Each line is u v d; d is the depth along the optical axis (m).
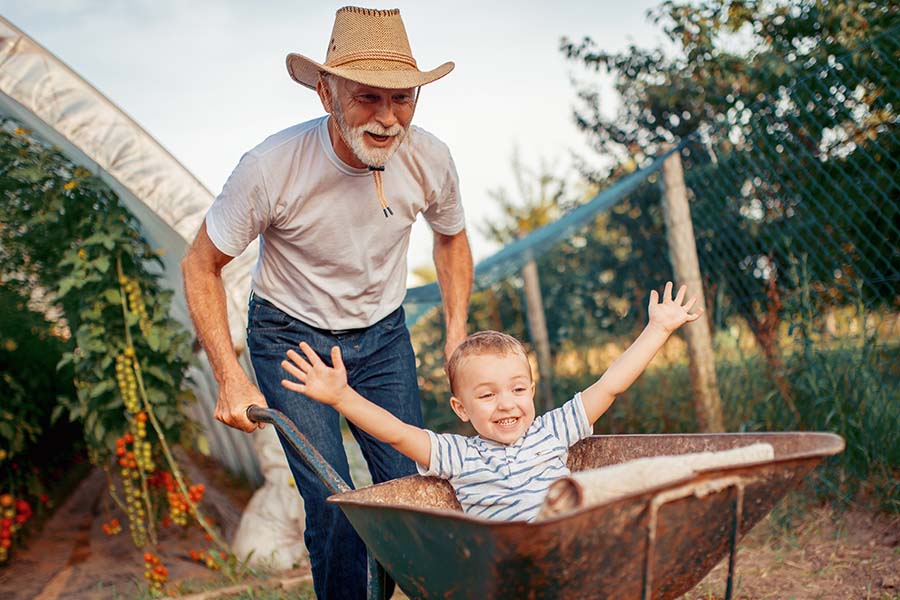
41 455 6.89
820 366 4.96
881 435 4.64
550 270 9.06
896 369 4.86
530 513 2.50
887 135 4.93
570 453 2.79
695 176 6.08
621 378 2.71
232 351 2.92
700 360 5.55
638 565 1.94
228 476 7.71
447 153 3.23
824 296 5.22
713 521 2.03
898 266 4.96
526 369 2.72
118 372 5.02
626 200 7.67
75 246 4.95
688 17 6.68
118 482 7.93
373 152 2.83
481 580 1.86
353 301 3.17
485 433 2.68
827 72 4.89
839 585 3.82
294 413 3.06
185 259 3.04
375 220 3.08
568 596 1.88
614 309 8.26
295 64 3.01
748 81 6.50
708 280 6.05
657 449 2.56
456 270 3.57
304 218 2.98
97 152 4.65
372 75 2.71
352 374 3.24
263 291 3.18
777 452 2.26
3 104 4.80
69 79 4.63
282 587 4.52
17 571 5.38
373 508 2.03
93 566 5.40
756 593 3.83
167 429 5.31
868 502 4.59
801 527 4.55
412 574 2.12
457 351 2.77
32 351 6.44
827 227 5.27
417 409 3.33
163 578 4.60
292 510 5.04
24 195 4.86
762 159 5.48
